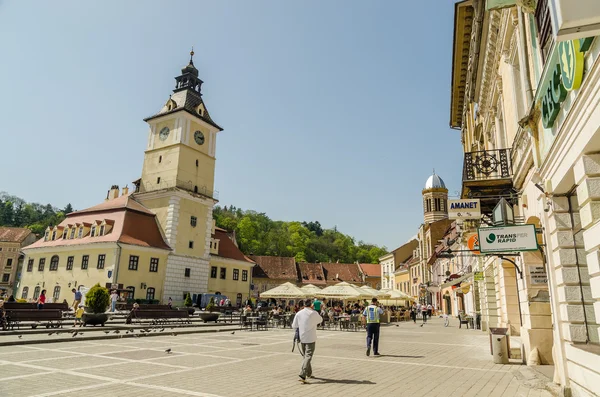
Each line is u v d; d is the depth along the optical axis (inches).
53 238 1825.8
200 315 1118.4
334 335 906.7
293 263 3499.0
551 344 452.4
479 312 1192.2
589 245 240.4
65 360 437.7
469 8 797.2
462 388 334.6
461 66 967.0
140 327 852.0
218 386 323.9
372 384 346.0
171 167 1866.4
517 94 477.1
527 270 467.5
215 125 2058.3
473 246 824.9
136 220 1715.1
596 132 215.8
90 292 860.6
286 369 415.5
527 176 429.4
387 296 1498.5
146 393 291.9
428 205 2866.6
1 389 294.0
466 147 1174.3
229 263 2108.8
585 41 201.9
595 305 235.5
